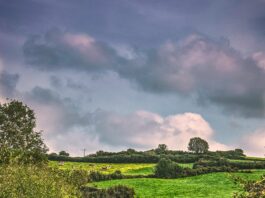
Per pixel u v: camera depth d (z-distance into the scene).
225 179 85.81
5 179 25.00
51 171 35.53
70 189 34.66
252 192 16.53
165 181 86.62
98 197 56.06
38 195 26.22
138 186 80.38
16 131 59.84
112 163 124.88
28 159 38.41
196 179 88.75
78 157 127.19
